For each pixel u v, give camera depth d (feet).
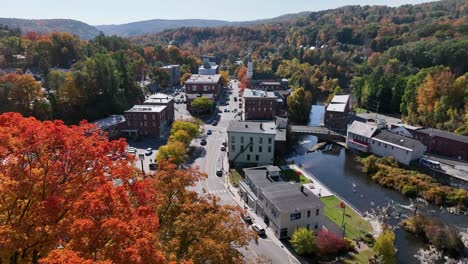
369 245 151.23
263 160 241.14
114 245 51.37
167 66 581.94
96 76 327.47
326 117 338.13
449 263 143.43
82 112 308.60
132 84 380.99
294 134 313.53
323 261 138.31
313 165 258.57
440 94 326.65
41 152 62.03
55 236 55.01
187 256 74.33
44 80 357.00
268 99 358.23
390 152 254.06
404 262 144.97
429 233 158.51
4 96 262.88
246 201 186.50
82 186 63.36
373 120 348.38
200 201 90.38
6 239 52.21
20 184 58.03
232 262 77.20
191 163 238.48
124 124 298.15
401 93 395.96
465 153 247.91
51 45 453.58
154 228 61.00
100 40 570.87
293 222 152.56
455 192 198.18
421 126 319.88
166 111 327.67
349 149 286.05
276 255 141.38
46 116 279.90
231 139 238.48
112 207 57.93
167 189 86.38
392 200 203.41
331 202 191.52
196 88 437.58
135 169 84.12
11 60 419.33
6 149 59.41
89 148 66.85
